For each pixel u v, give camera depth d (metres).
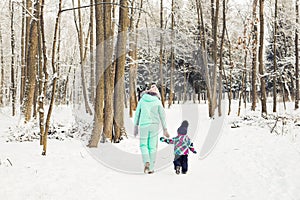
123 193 5.17
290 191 5.21
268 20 23.89
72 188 5.28
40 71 14.72
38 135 11.95
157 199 4.90
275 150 8.55
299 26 22.38
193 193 5.24
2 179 5.69
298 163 6.89
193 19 26.84
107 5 10.00
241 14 23.98
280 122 14.80
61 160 7.44
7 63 37.66
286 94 35.97
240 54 29.55
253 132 12.38
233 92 47.41
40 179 5.74
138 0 21.61
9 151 8.56
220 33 26.59
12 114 22.88
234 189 5.46
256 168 6.82
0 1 23.69
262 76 17.66
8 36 30.27
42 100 9.42
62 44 36.88
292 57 27.27
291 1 25.25
